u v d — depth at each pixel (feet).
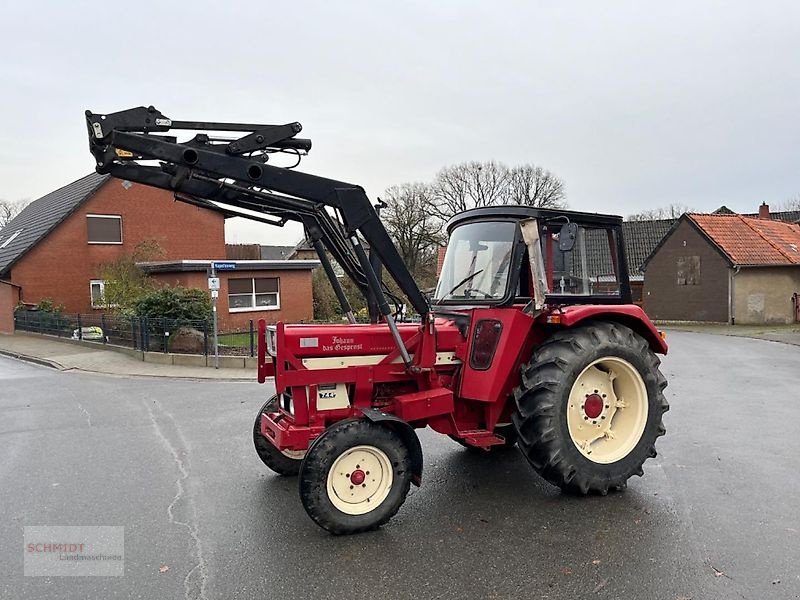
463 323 16.56
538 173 160.66
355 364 15.33
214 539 13.65
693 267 93.25
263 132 14.47
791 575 11.54
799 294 89.81
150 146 13.23
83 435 23.68
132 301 58.03
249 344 52.01
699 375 37.17
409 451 14.37
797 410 26.21
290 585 11.51
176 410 28.32
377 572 11.96
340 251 16.42
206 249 91.40
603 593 10.99
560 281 16.66
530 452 15.37
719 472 17.62
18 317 74.18
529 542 13.15
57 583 11.76
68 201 84.43
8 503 16.19
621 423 16.75
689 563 12.05
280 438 14.70
